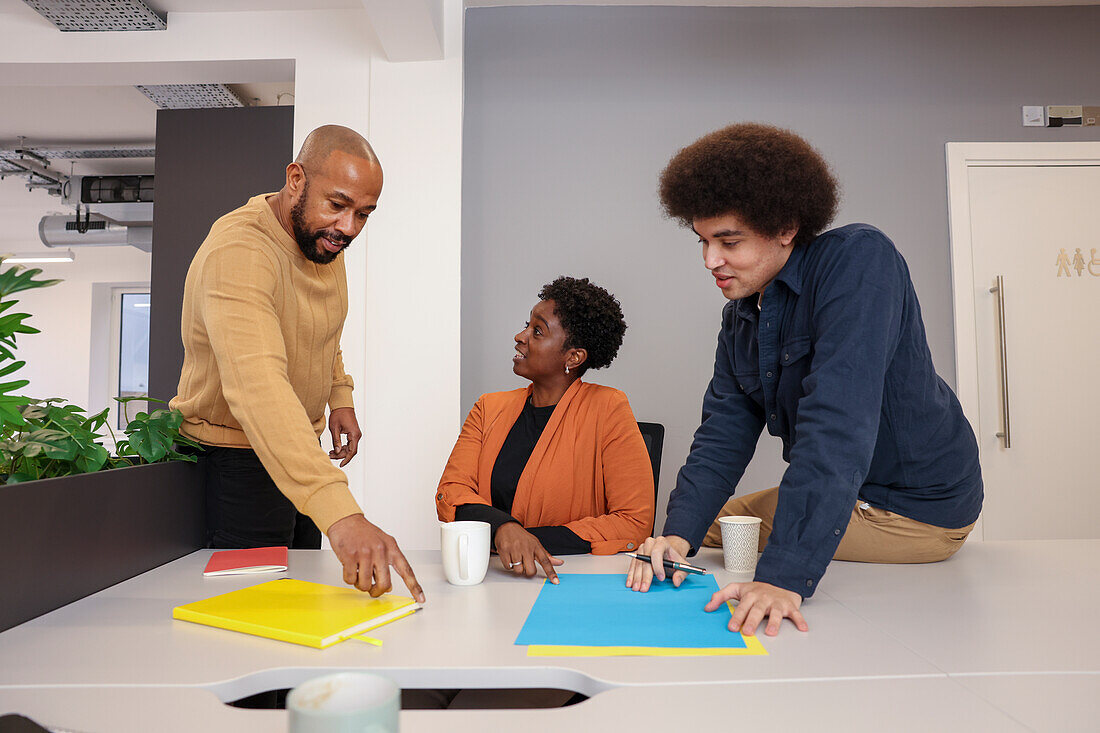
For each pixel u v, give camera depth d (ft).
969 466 4.09
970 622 2.71
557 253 10.14
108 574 3.23
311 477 3.16
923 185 10.18
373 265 9.73
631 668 2.21
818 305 3.55
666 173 3.91
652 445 6.80
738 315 4.20
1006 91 10.22
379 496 9.55
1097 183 10.23
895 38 10.23
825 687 2.06
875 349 3.31
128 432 3.88
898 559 4.07
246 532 4.40
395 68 9.94
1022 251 10.21
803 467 3.14
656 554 3.41
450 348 9.64
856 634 2.56
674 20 10.25
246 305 3.68
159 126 10.90
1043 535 10.02
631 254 10.14
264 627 2.52
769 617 2.64
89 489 3.11
